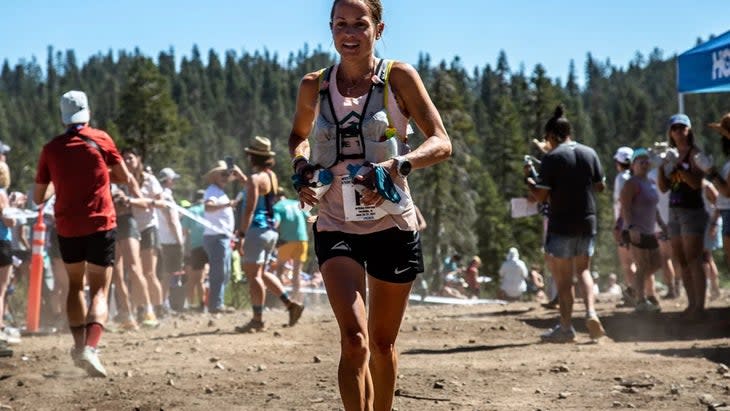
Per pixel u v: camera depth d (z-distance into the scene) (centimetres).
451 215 6178
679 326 1020
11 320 1206
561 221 911
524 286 2633
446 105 6384
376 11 460
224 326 1113
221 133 17725
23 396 659
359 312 426
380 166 434
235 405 612
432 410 582
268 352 859
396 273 450
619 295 1755
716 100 15675
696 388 638
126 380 712
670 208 1084
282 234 1473
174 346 900
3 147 980
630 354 805
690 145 1071
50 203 1178
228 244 1409
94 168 770
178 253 1361
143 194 1198
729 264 1010
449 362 783
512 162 8744
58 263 1121
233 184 7894
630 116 16888
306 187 448
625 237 1195
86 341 737
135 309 1230
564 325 915
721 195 1001
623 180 1298
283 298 1055
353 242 449
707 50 1084
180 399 636
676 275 1403
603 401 602
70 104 782
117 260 1097
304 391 652
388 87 454
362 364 422
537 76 8794
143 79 9638
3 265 943
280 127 19538
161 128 9619
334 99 457
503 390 647
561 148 918
